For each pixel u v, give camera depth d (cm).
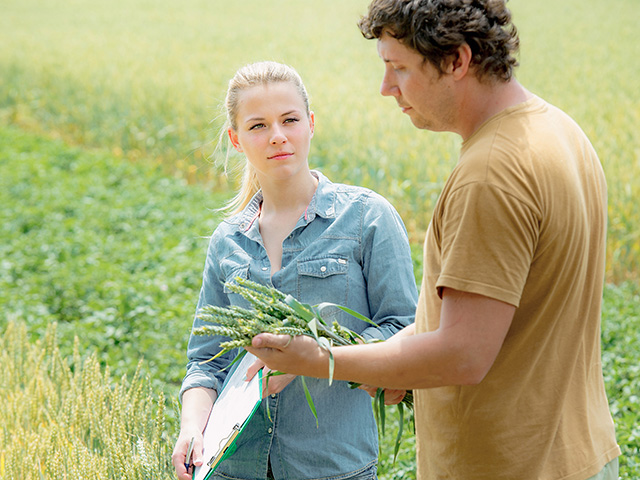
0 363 443
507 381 173
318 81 1504
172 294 662
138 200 983
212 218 888
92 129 1444
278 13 2800
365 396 237
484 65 164
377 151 992
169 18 2767
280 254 237
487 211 158
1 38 2402
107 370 372
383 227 230
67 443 318
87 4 3284
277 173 231
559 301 168
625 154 923
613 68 1595
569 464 176
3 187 1076
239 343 183
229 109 238
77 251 805
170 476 275
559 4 2731
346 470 229
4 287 709
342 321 228
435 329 179
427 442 191
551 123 170
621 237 732
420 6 161
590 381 187
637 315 564
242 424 197
